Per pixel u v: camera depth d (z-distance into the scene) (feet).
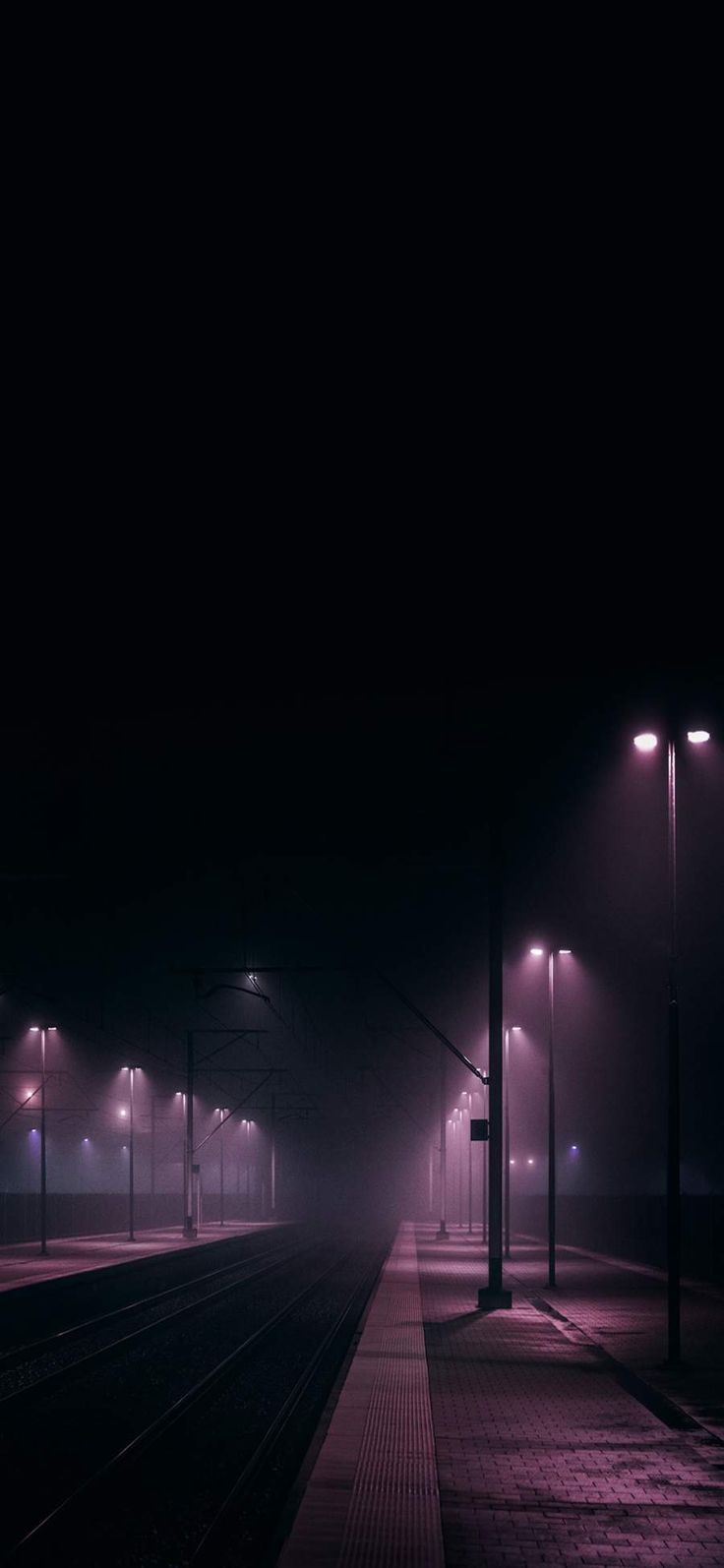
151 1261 159.43
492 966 104.32
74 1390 65.92
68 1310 106.52
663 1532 35.24
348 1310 111.65
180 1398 63.72
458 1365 67.97
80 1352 80.69
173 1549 35.70
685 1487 40.47
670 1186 69.05
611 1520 36.47
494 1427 50.44
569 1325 88.12
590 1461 44.34
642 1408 55.11
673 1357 67.62
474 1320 91.15
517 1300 107.76
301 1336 92.79
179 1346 85.61
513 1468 43.11
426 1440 46.93
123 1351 82.48
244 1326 98.43
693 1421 51.93
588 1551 33.27
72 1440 51.72
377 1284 125.29
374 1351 73.36
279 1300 121.39
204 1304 114.83
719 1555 33.01
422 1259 168.86
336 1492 38.63
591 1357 71.36
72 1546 35.65
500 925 104.53
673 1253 68.33
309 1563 31.07
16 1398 61.72
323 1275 155.02
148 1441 50.72
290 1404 61.87
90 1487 42.34
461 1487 40.22
